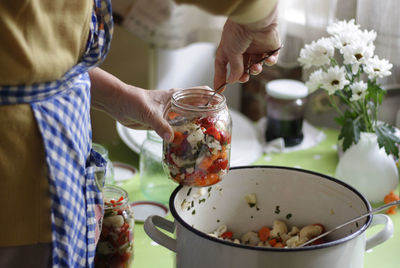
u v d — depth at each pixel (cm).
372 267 89
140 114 81
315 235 84
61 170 64
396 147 107
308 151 133
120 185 117
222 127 69
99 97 83
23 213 63
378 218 77
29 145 62
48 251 66
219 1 61
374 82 106
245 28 73
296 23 150
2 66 57
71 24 61
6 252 64
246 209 89
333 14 134
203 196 84
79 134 67
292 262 63
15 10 55
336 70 104
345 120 110
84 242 71
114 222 84
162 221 78
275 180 87
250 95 181
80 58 67
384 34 124
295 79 163
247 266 64
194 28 158
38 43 58
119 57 158
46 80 62
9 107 60
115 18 154
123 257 86
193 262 68
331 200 83
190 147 69
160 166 109
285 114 132
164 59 175
